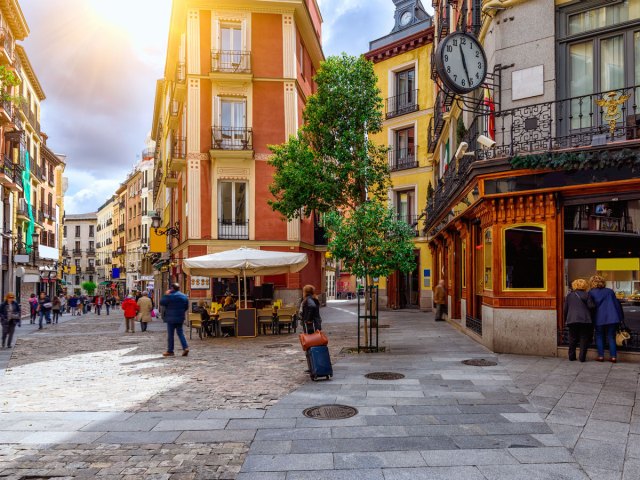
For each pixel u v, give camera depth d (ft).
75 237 333.21
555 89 33.83
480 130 40.57
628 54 31.89
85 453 16.61
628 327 30.91
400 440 17.19
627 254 31.48
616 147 29.73
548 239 32.81
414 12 101.35
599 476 14.07
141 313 64.28
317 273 93.40
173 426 19.42
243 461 15.67
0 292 93.97
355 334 48.91
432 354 34.78
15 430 19.16
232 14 76.89
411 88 89.92
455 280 58.34
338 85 54.75
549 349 32.58
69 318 105.40
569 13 33.99
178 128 93.91
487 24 38.17
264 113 77.20
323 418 20.02
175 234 92.27
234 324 51.13
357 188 56.54
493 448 16.28
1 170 92.17
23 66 113.50
